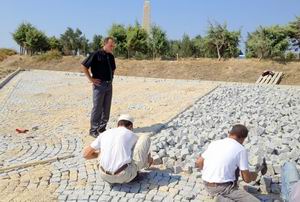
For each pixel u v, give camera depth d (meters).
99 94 8.35
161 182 5.74
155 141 7.57
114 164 5.37
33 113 11.64
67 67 36.81
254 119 9.65
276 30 29.61
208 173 4.70
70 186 5.69
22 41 45.03
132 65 32.44
